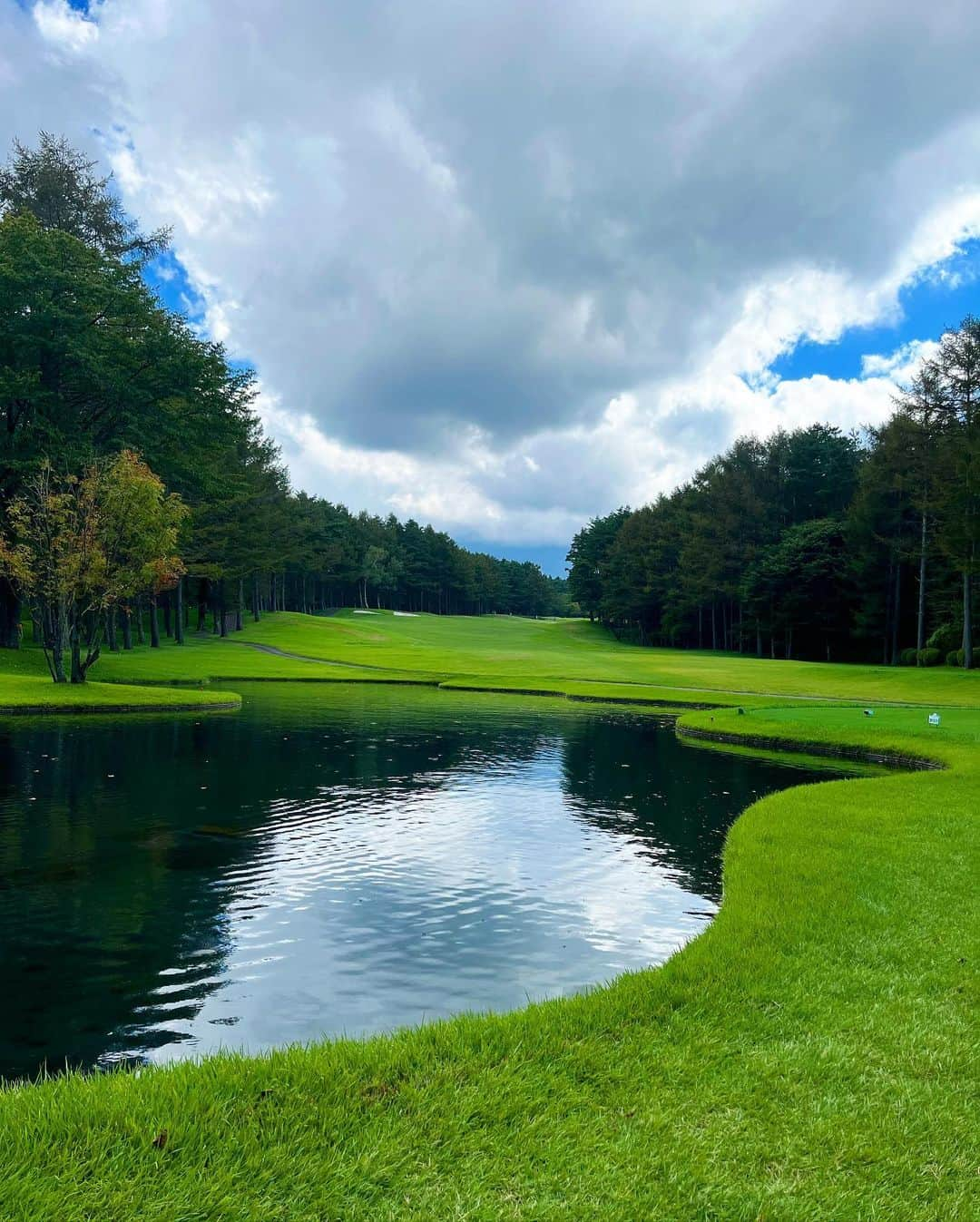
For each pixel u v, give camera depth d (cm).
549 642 8506
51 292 3669
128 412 4000
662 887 982
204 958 747
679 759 2012
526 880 1006
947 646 5056
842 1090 425
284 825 1262
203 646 5788
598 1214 321
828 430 7969
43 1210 304
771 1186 343
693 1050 468
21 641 4575
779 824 1124
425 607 15612
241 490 6256
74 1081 439
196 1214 309
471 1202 325
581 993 611
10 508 3156
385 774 1719
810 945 648
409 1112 393
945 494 4644
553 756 2042
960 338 4922
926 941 661
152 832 1197
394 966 732
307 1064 439
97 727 2320
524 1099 407
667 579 8500
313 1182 334
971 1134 387
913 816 1180
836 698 3594
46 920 838
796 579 6719
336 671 4747
